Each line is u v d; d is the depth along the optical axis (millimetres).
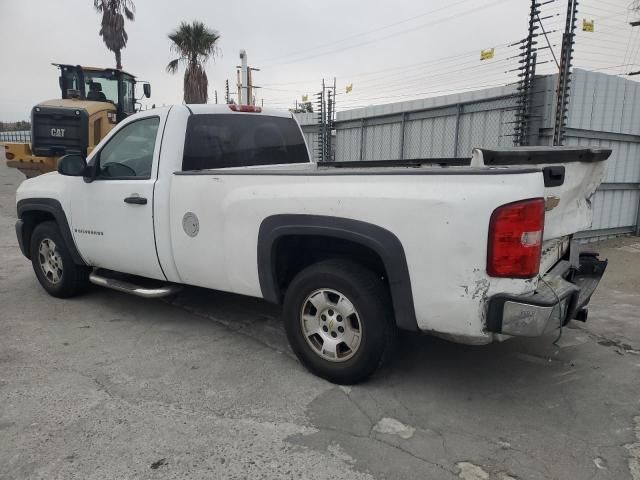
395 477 2508
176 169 4152
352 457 2660
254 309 4992
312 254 3730
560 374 3625
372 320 3158
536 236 2707
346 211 3098
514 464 2607
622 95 8422
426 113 9836
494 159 2867
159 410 3107
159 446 2746
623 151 8820
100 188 4566
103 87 12969
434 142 9758
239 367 3705
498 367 3723
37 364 3752
